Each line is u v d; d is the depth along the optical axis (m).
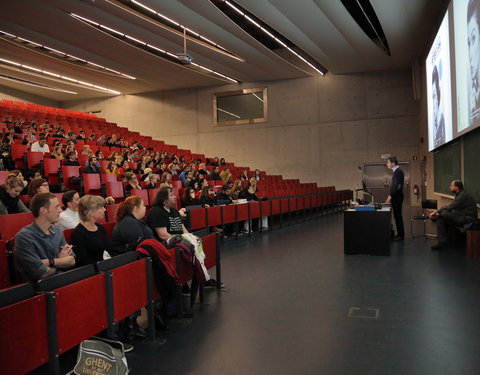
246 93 17.95
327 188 15.88
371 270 5.24
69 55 13.40
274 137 17.61
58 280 2.39
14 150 8.95
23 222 4.53
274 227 10.62
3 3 9.91
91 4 9.96
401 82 15.98
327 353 2.81
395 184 7.48
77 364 2.36
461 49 6.91
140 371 2.63
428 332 3.12
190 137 18.78
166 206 4.42
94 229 3.29
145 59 14.10
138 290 3.06
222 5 10.72
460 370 2.50
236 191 9.93
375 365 2.60
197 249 3.87
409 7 9.78
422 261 5.64
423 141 14.42
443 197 9.76
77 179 7.91
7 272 3.47
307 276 5.05
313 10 10.27
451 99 7.93
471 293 4.07
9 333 1.99
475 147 6.50
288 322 3.45
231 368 2.63
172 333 3.30
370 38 12.66
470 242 5.82
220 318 3.61
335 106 16.78
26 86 18.08
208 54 13.71
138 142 16.14
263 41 13.30
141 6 10.72
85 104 20.38
